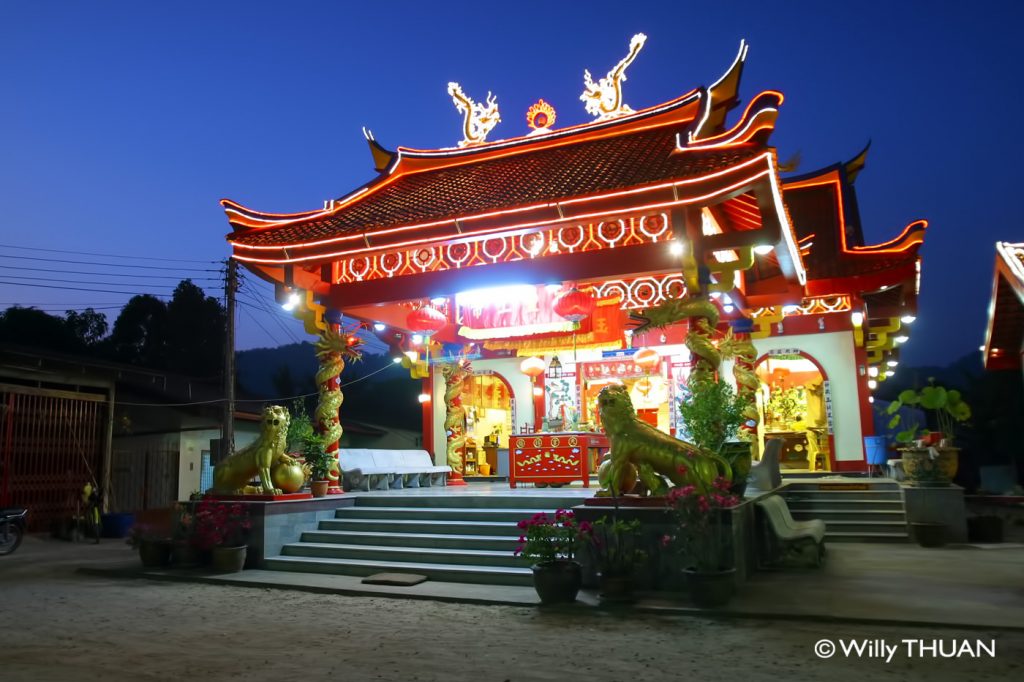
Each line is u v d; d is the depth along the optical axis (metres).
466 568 9.73
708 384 9.98
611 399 9.33
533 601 8.18
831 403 18.38
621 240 11.63
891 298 18.56
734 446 9.69
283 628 7.36
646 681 5.37
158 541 11.16
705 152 10.63
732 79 11.84
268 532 10.98
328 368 13.46
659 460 9.01
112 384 20.59
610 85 14.69
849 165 19.88
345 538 11.27
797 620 7.18
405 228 11.66
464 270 12.36
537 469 15.09
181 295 36.31
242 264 12.93
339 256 12.29
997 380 28.61
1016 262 14.00
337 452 13.34
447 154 15.59
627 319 16.61
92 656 6.36
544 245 12.13
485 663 5.94
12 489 17.56
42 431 18.45
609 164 12.27
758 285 15.61
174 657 6.29
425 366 20.92
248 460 11.81
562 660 5.98
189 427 23.11
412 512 11.79
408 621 7.58
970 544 12.66
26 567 12.10
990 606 7.51
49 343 32.62
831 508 14.27
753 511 10.09
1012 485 26.81
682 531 8.27
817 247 18.12
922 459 13.53
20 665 6.09
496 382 22.39
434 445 20.73
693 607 7.62
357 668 5.86
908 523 12.93
